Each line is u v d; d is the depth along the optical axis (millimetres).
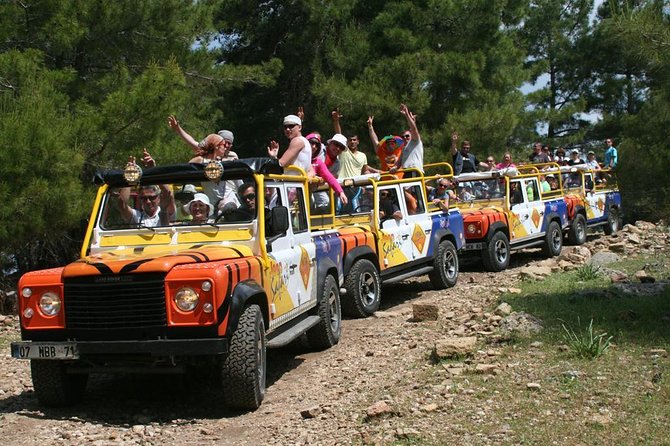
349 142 13328
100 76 15266
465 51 22859
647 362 6582
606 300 9289
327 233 9211
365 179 10984
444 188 13203
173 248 6973
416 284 13523
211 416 6477
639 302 8977
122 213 7320
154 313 6102
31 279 6418
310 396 6801
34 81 12453
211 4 18578
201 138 15922
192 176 7145
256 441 5656
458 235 13188
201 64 17500
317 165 9531
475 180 15242
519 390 6090
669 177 12328
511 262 16047
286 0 23500
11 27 13250
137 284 6121
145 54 16172
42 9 13625
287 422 6027
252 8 24203
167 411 6730
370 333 9266
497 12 23219
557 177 17844
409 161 13047
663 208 13234
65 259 14820
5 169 10773
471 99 22781
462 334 8305
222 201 7152
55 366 6609
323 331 8578
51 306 6340
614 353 6918
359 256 10359
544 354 7074
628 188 15812
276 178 7566
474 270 14797
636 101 35250
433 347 7824
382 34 22359
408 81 21047
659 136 12320
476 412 5660
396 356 7867
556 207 16734
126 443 5801
